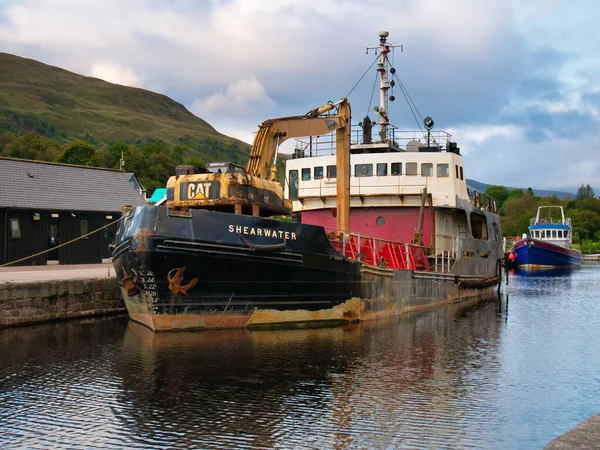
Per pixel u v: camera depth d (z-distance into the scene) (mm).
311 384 12359
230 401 11180
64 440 9258
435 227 27734
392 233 27766
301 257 18109
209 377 12766
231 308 17500
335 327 19094
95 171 39281
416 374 13375
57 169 36938
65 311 20984
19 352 15234
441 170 27359
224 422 10055
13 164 34875
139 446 9039
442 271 26859
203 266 16609
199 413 10500
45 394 11562
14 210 32031
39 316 20141
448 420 10328
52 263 33875
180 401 11156
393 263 23578
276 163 20656
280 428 9805
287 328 18422
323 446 9102
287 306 18312
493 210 36906
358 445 9148
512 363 14688
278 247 17531
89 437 9375
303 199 28812
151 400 11195
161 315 16906
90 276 23828
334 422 10125
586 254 112625
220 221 16781
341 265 19219
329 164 28297
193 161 157500
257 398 11367
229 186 17688
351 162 27938
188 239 16250
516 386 12555
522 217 138625
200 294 16969
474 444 9258
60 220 34312
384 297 21734
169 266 16266
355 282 19781
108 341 16453
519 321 21953
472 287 31203
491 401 11469
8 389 11891
